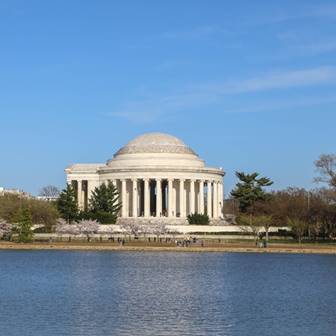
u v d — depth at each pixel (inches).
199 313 3319.4
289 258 6643.7
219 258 6609.3
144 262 6038.4
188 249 7534.5
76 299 3735.2
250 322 3100.4
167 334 2839.6
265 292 4109.3
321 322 3100.4
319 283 4584.2
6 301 3646.7
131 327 2970.0
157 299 3769.7
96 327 2960.1
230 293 4060.0
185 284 4498.0
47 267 5551.2
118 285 4394.7
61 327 2952.8
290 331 2903.5
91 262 6013.8
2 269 5393.7
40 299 3730.3
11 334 2807.6
